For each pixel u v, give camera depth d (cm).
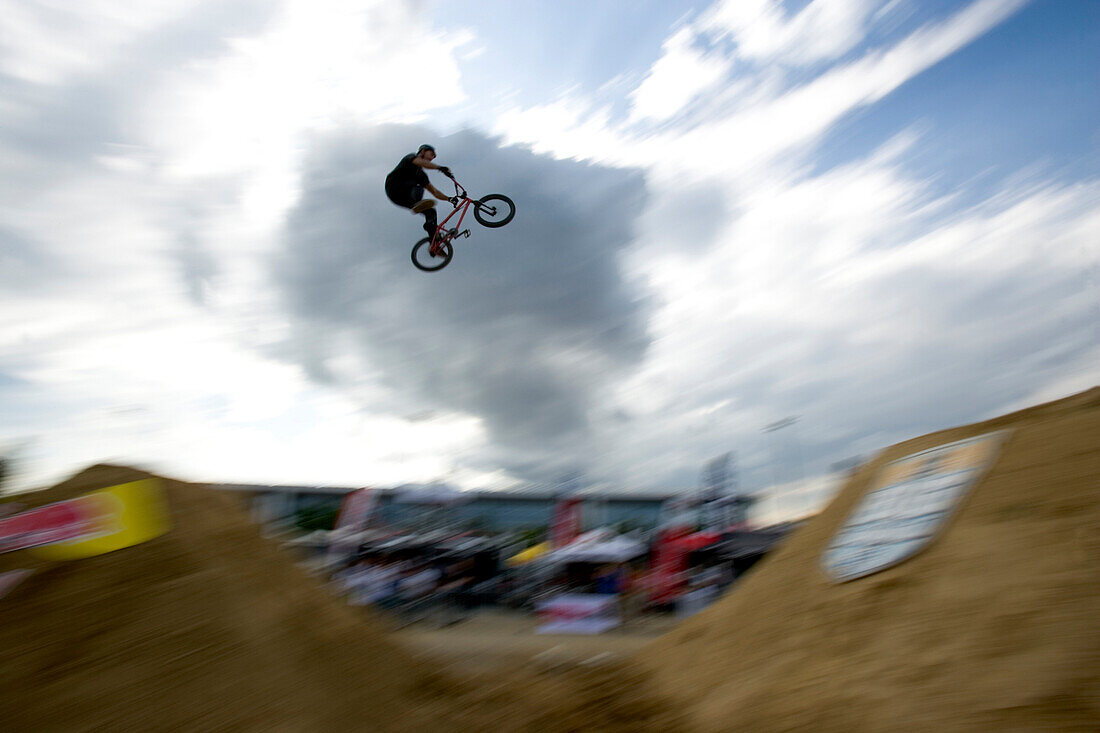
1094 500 446
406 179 1027
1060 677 357
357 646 579
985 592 448
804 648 553
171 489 630
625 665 800
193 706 439
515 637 1258
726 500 1612
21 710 417
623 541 1494
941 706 395
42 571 521
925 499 585
